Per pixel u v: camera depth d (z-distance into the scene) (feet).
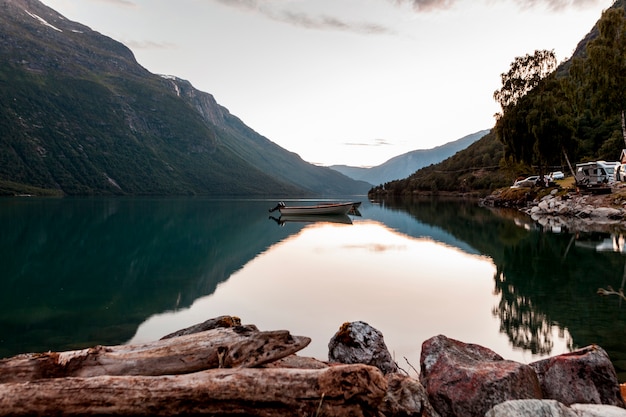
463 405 16.74
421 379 20.52
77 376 15.23
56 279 65.10
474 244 92.68
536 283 54.90
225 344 16.38
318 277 61.36
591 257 70.85
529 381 17.28
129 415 13.74
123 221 175.01
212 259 82.28
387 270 66.28
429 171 560.61
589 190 143.43
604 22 138.92
